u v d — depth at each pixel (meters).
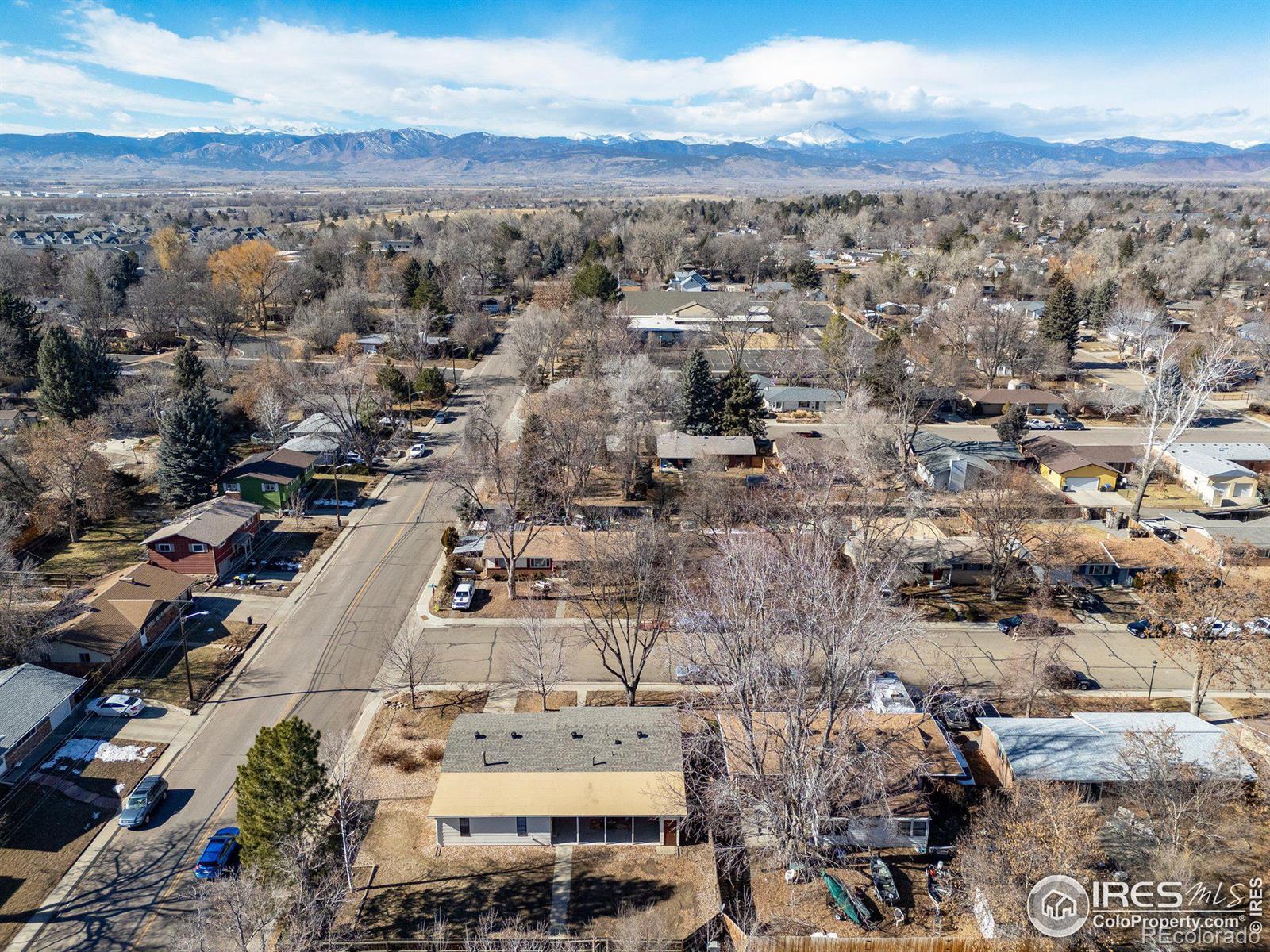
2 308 100.00
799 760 35.09
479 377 117.69
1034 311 136.88
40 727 43.62
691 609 41.50
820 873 35.50
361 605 58.44
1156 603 49.38
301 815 32.56
